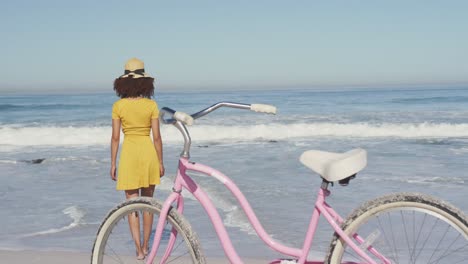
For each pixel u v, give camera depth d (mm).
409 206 2486
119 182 4727
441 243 5188
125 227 6113
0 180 10141
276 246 2811
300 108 35281
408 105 37375
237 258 2842
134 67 4727
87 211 7293
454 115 25469
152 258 2896
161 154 4867
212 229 6086
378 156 12812
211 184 8758
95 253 3043
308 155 2750
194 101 53219
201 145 15859
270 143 16359
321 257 4891
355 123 21016
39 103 45906
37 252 5004
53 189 9117
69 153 14828
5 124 24234
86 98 59875
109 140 17750
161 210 2873
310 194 8125
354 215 2582
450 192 8172
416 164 11336
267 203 7465
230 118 25031
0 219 6883
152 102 4762
